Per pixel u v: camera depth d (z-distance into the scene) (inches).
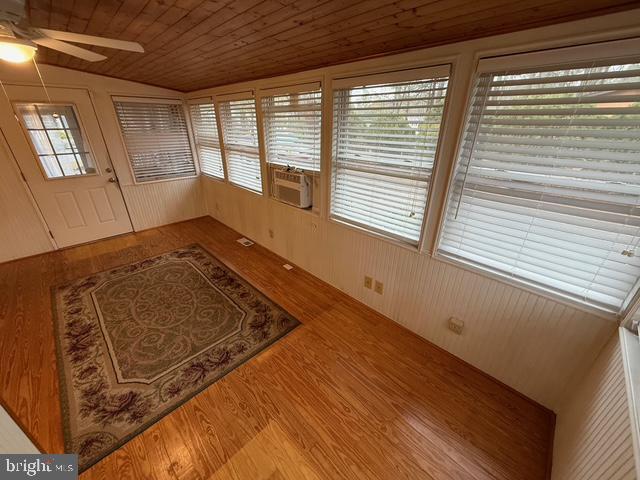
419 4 43.9
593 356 52.3
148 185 161.5
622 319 47.1
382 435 57.2
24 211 126.9
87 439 55.5
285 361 74.9
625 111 41.7
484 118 55.4
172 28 66.1
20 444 33.6
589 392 48.4
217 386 67.6
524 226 56.1
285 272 119.8
